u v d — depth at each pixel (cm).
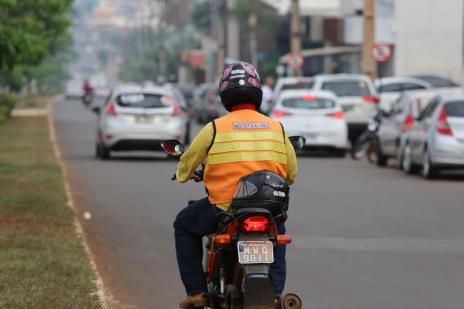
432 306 2066
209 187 1581
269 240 1498
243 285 1488
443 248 2800
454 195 4103
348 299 2130
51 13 8881
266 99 8306
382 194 4128
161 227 3150
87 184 4431
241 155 1573
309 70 16575
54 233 2781
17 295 1978
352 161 6097
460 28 12756
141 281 2314
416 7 12788
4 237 2659
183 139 5994
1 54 3588
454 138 4700
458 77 12738
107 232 3038
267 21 17600
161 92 5959
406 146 5184
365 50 7925
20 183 4069
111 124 5866
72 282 2133
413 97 5322
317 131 6334
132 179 4681
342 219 3347
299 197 4003
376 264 2553
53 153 5956
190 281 1647
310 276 2388
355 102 7156
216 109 10481
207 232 1628
